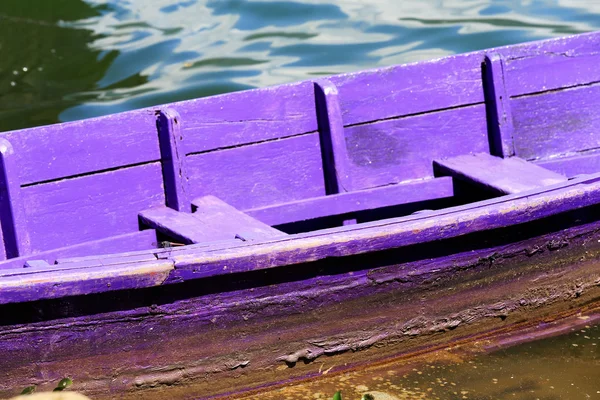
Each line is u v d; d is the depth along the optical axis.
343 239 8.09
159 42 17.88
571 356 8.95
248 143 10.25
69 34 18.00
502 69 11.02
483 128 11.16
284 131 10.38
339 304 8.45
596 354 8.98
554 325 9.56
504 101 11.04
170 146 9.73
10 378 7.54
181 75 16.67
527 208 8.75
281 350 8.38
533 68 11.20
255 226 9.16
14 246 9.09
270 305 8.16
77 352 7.67
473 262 8.87
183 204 9.84
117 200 9.67
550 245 9.22
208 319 7.99
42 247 9.35
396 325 8.77
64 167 9.38
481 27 18.09
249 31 18.33
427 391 8.41
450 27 18.16
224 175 10.18
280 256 7.92
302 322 8.36
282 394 8.44
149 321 7.80
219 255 7.74
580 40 11.33
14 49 17.55
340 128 10.45
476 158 10.97
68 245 9.48
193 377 8.16
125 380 7.92
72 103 15.76
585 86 11.41
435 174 11.02
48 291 7.29
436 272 8.73
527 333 9.42
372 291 8.53
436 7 19.23
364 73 10.66
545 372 8.67
